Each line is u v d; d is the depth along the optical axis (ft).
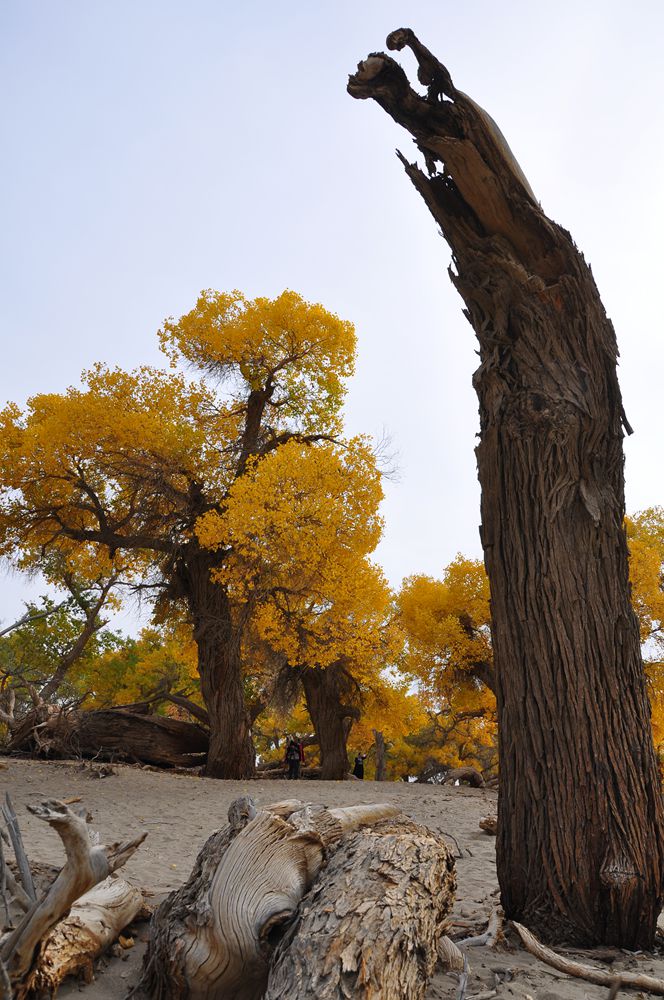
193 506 67.46
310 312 70.03
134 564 74.64
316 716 79.82
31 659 86.89
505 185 17.79
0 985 8.96
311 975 8.86
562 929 15.35
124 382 67.92
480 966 13.37
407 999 9.15
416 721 85.30
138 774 53.78
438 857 11.72
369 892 10.37
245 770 64.69
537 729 16.60
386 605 69.26
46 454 62.59
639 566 81.41
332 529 59.88
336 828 13.76
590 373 18.26
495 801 49.70
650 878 15.37
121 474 66.64
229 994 10.59
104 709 67.82
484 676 84.02
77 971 11.17
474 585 87.35
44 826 27.53
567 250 18.29
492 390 18.93
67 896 9.43
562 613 16.96
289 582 63.00
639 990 12.88
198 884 11.41
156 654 102.83
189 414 70.44
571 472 17.75
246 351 70.23
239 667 66.44
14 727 64.54
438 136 17.71
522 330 18.65
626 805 15.71
